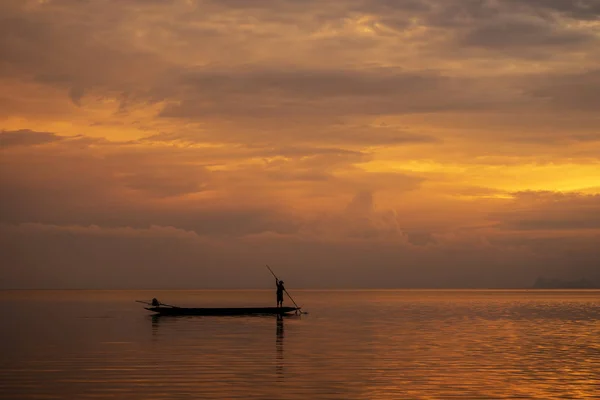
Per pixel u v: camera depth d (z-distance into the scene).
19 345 30.38
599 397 18.80
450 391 19.52
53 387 19.77
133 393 18.94
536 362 25.28
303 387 19.94
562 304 95.50
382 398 18.52
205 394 18.84
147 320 48.28
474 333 38.00
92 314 58.72
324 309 73.56
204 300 131.75
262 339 33.41
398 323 46.66
